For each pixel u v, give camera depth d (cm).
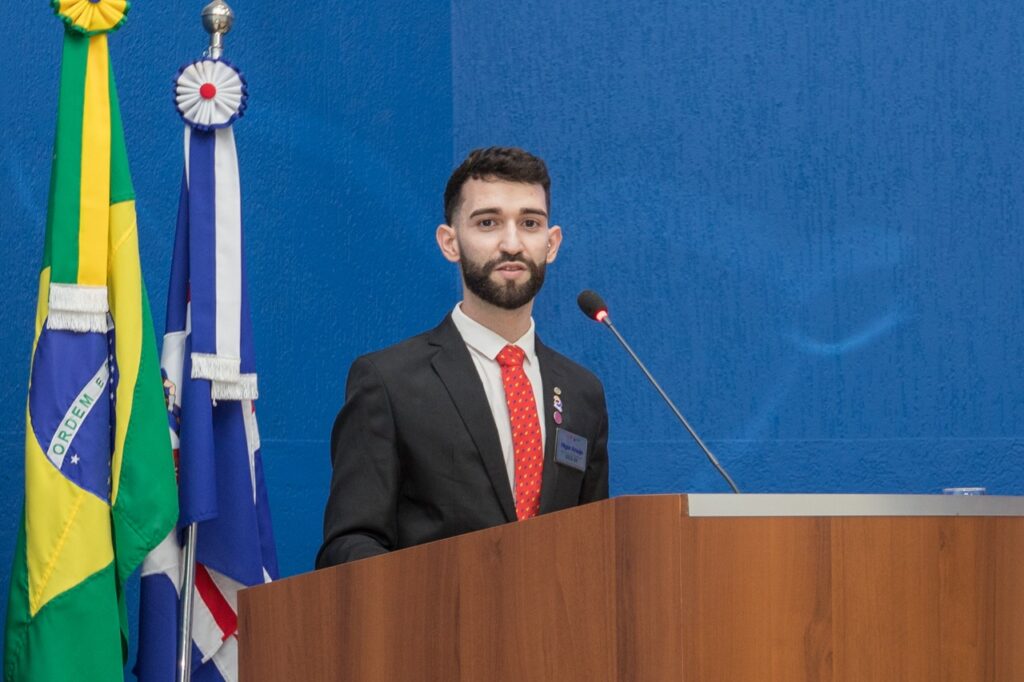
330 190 439
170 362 329
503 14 486
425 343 323
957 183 436
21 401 343
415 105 475
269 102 420
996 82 436
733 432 444
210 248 332
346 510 301
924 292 435
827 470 436
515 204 322
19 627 294
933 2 443
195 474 318
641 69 467
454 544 202
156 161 385
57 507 295
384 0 467
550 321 463
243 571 327
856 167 444
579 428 326
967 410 430
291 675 218
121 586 307
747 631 183
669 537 184
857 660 183
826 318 441
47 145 357
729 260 451
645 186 462
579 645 189
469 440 308
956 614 185
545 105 477
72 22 311
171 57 393
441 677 202
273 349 413
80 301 302
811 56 451
